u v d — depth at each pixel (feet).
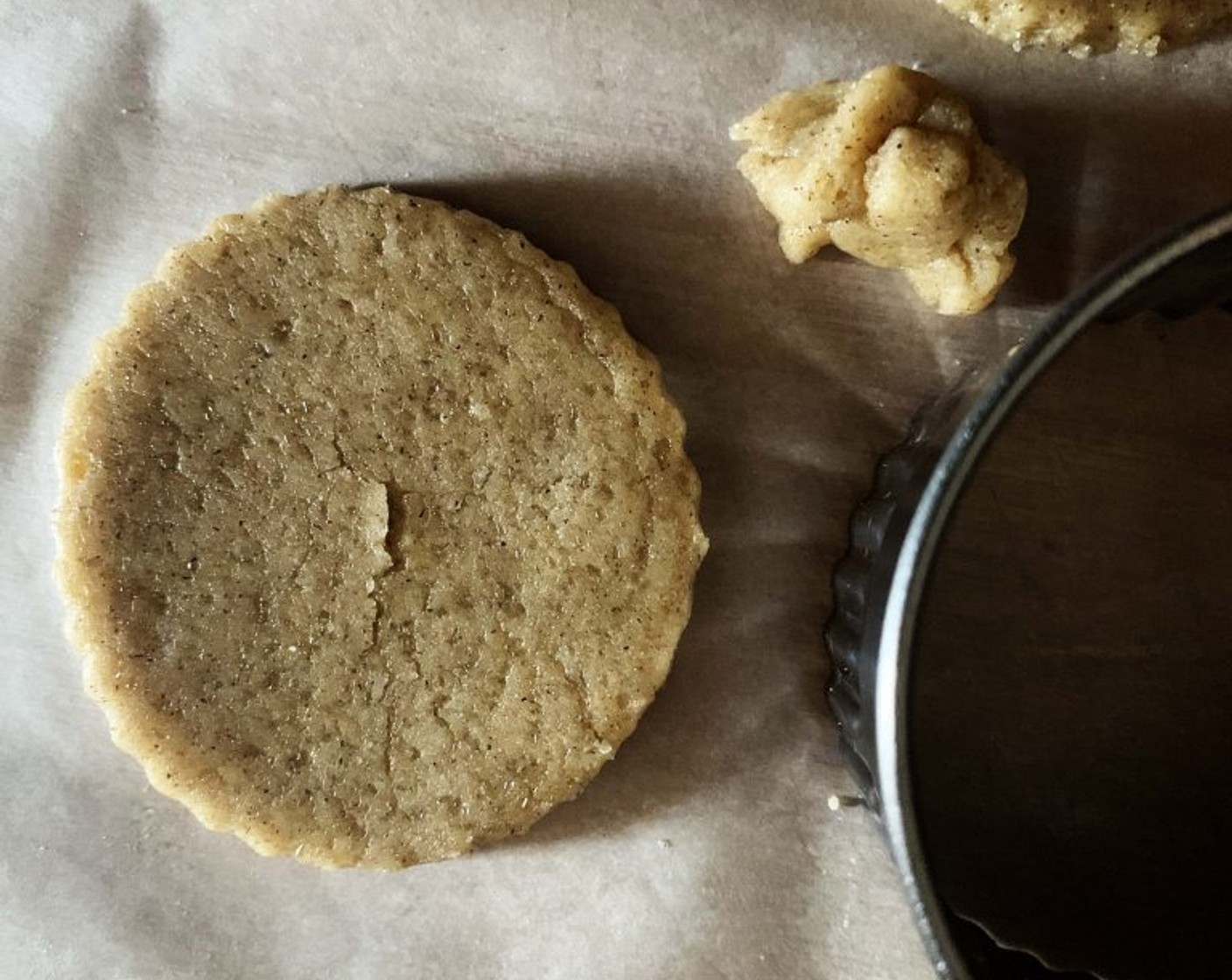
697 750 0.59
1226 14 0.54
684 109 0.57
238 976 0.59
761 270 0.57
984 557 0.58
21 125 0.58
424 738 0.54
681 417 0.55
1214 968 0.57
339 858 0.55
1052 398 0.57
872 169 0.52
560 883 0.59
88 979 0.59
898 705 0.43
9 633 0.59
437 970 0.59
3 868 0.59
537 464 0.54
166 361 0.54
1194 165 0.56
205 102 0.57
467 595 0.54
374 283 0.54
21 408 0.59
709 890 0.59
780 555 0.58
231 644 0.54
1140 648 0.58
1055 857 0.58
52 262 0.58
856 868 0.58
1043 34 0.55
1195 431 0.57
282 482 0.54
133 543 0.54
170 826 0.59
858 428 0.58
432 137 0.57
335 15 0.57
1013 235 0.54
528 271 0.55
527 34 0.57
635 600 0.54
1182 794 0.58
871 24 0.56
